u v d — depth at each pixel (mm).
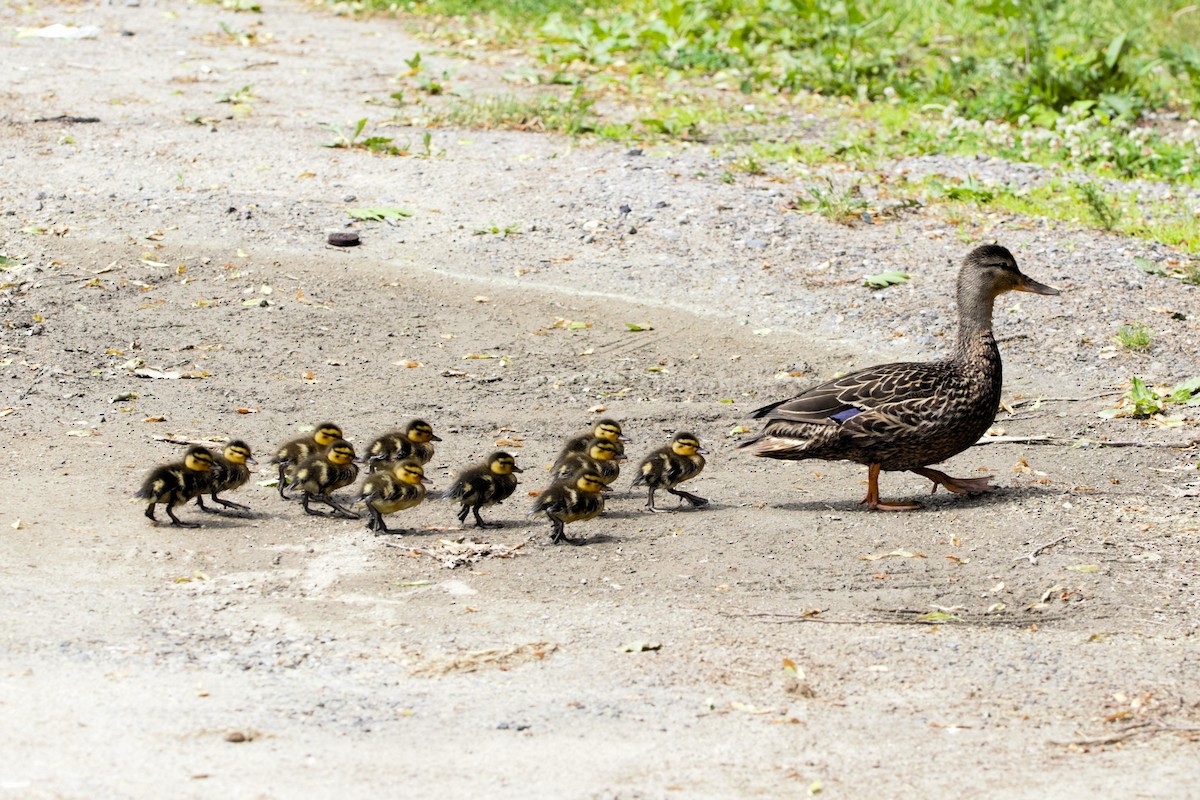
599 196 20656
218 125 23344
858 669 9117
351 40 30828
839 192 21266
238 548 11070
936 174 22438
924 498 12578
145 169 20938
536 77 27938
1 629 9250
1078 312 17344
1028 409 14906
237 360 15539
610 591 10406
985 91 28031
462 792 7301
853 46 30125
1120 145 24438
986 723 8359
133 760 7500
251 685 8625
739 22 32375
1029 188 22188
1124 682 8938
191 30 30562
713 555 11148
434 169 21562
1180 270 18781
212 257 18156
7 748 7555
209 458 11656
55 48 28094
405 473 11477
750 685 8844
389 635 9531
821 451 12023
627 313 17281
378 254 18562
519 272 18250
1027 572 10797
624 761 7734
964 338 12242
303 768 7504
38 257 17766
